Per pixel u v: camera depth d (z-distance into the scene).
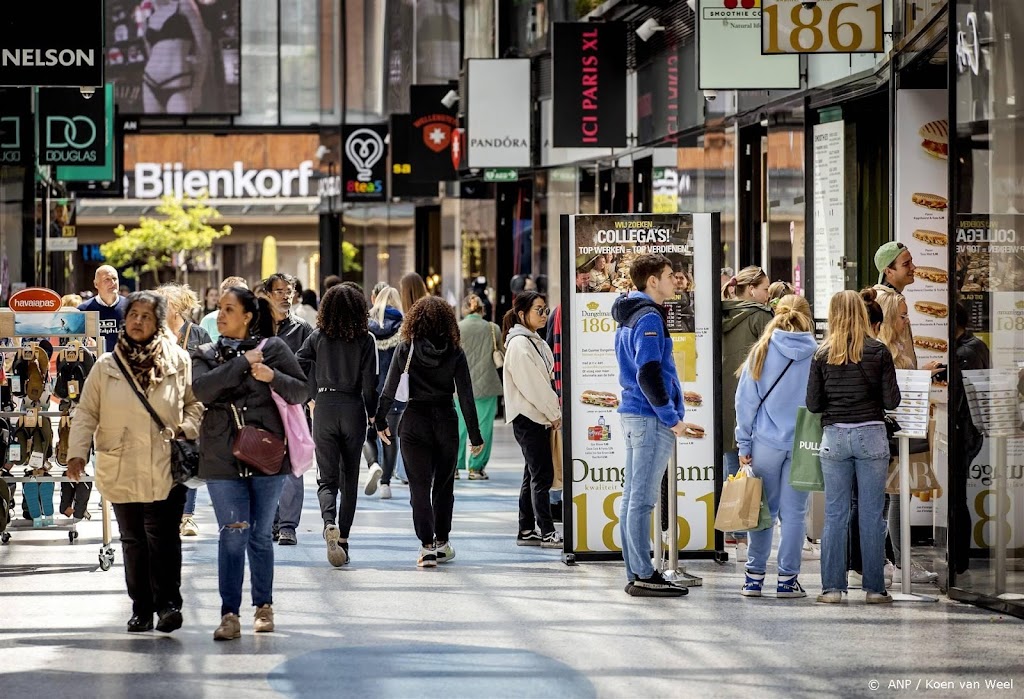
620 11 49.47
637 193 54.47
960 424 22.92
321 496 26.97
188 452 20.17
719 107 44.28
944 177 30.58
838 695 17.02
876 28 30.02
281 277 30.08
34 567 26.62
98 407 20.34
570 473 26.48
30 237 52.72
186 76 87.75
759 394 23.36
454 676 18.00
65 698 17.05
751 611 22.23
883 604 22.86
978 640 20.06
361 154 74.88
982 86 22.14
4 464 28.14
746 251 43.50
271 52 94.31
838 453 22.56
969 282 22.53
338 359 26.98
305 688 17.44
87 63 27.86
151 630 20.91
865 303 23.53
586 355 26.36
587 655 19.16
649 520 23.69
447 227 78.44
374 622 21.36
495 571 25.91
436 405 26.67
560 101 47.22
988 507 22.23
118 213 113.56
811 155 37.78
